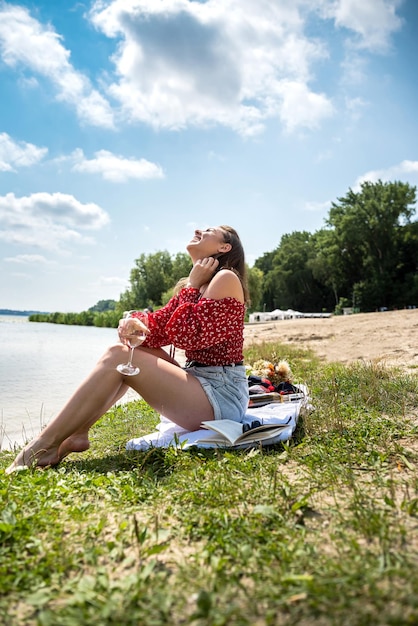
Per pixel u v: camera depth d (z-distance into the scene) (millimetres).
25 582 1540
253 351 10945
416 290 65750
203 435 3357
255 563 1601
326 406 4328
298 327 19219
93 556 1675
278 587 1415
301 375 7188
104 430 4652
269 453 3145
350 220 71000
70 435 3152
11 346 20828
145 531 1777
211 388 3541
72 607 1384
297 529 1843
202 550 1710
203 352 3676
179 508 2131
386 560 1492
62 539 1860
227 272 3615
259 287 81562
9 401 7059
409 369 6988
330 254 76750
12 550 1753
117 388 3268
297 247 91938
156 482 2578
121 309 87875
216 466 2734
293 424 3721
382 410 4328
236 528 1861
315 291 88375
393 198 70250
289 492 2182
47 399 7250
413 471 2594
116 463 3205
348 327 16172
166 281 86188
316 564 1539
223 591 1410
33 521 1982
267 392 4949
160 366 3418
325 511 2029
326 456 2893
